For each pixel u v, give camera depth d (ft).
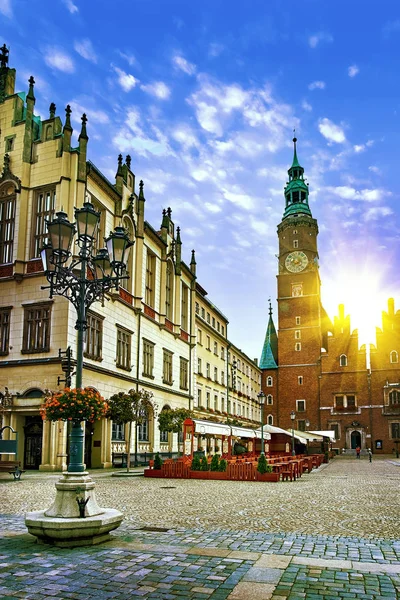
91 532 28.71
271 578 22.80
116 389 114.73
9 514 41.01
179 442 152.97
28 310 101.55
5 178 108.88
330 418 291.58
